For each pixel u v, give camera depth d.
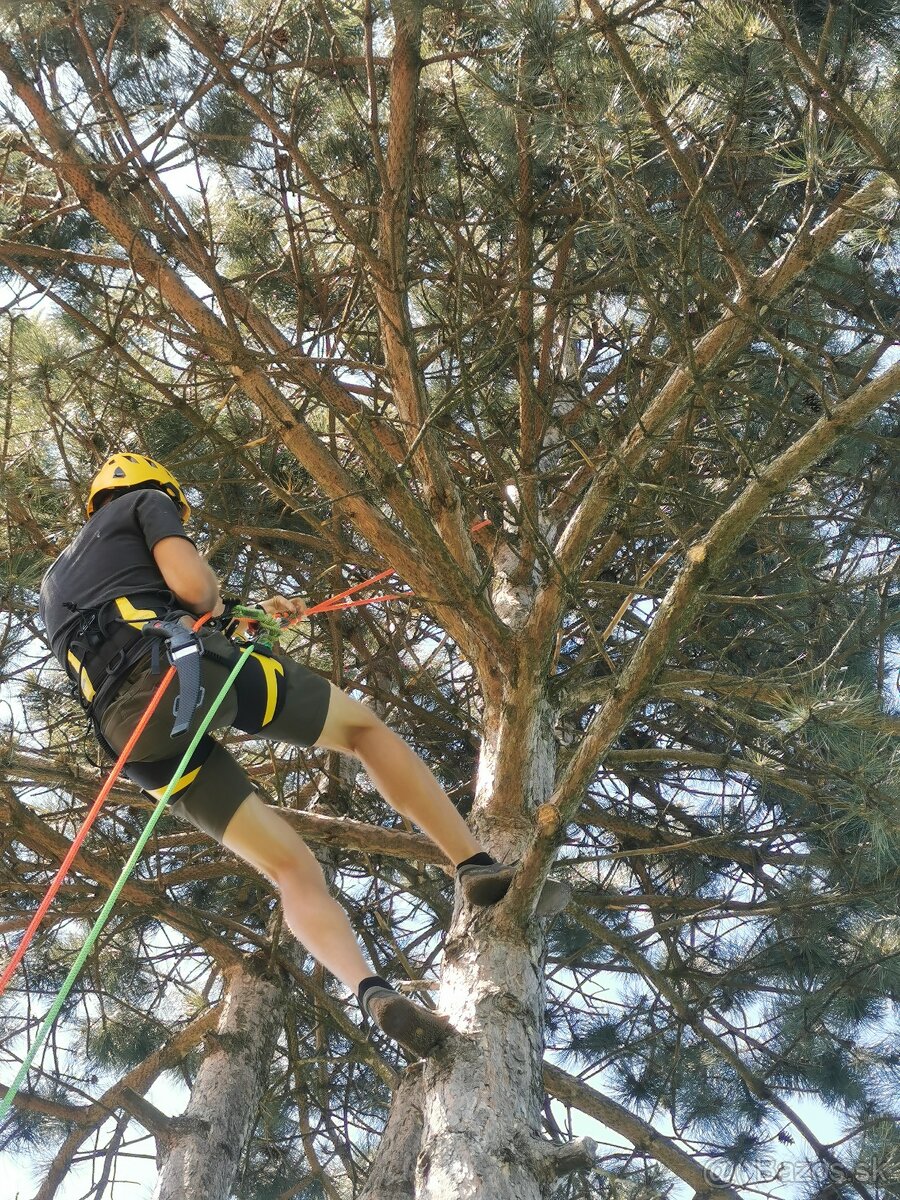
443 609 4.52
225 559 6.58
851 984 6.20
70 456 5.81
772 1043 6.54
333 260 5.83
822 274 5.36
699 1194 5.62
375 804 6.85
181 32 4.04
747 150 3.75
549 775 4.62
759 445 4.29
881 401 3.25
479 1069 3.40
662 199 4.90
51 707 6.25
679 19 4.50
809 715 3.87
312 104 4.93
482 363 4.12
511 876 3.43
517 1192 3.15
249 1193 7.57
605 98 3.38
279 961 6.32
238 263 6.10
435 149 5.10
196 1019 6.70
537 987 3.72
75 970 2.35
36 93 4.11
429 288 5.95
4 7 3.82
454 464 5.66
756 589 6.02
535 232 5.47
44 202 5.23
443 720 6.55
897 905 5.71
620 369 5.59
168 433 5.77
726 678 4.72
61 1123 7.01
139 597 2.97
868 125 3.43
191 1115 5.79
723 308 4.81
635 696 3.20
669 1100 6.70
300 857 3.12
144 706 2.86
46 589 3.17
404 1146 5.18
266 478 4.79
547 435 6.45
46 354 4.95
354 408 5.00
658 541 6.37
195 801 3.05
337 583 6.12
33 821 5.39
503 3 3.45
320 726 3.19
